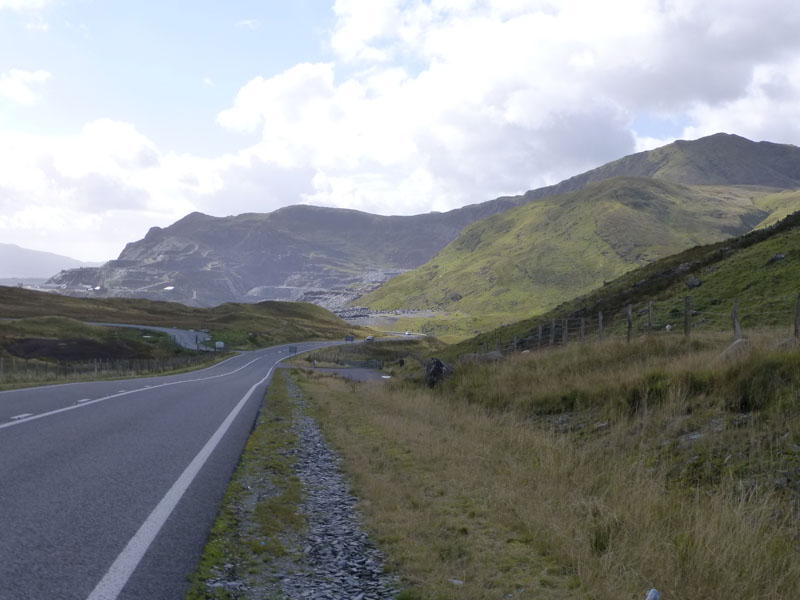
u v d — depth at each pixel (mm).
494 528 6602
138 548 4840
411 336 167000
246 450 10078
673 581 5094
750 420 10227
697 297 33094
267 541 5652
